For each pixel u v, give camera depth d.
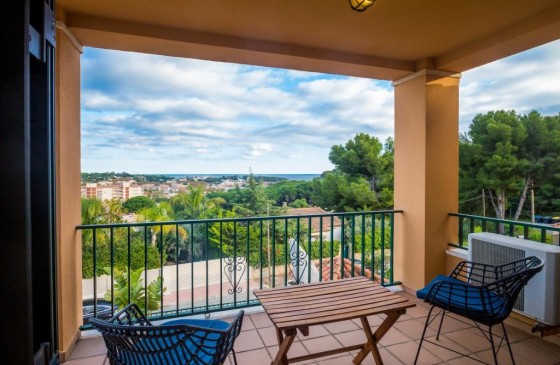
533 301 2.34
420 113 3.39
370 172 16.30
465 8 2.35
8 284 0.69
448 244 3.44
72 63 2.44
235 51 2.89
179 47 2.81
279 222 11.34
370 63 3.28
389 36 2.83
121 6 2.30
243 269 3.13
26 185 0.69
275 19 2.52
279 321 1.61
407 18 2.51
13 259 0.69
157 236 10.93
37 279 0.87
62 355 2.18
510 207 14.48
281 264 11.10
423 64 3.35
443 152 3.42
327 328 2.65
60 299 2.17
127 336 1.29
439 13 2.43
